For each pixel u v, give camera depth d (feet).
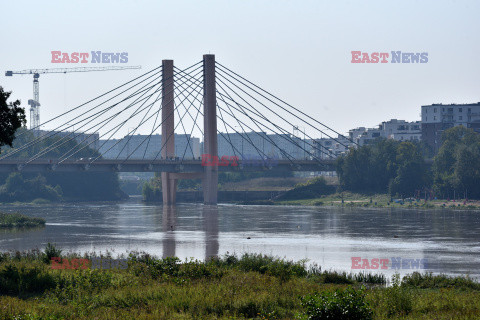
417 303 174.81
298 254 358.84
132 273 219.20
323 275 241.35
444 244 415.44
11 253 329.11
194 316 155.94
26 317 150.20
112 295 178.50
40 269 220.43
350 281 234.17
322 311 147.74
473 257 346.95
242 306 165.27
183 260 326.85
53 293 186.50
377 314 160.86
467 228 540.11
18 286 198.59
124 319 150.82
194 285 196.95
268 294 178.50
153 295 178.81
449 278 240.32
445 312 164.45
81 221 643.45
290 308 170.50
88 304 170.19
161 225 585.22
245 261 259.60
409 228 542.16
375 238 456.04
